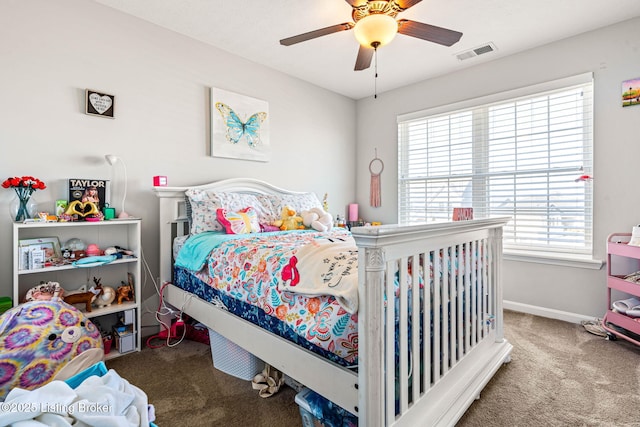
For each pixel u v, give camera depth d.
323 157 3.78
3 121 1.86
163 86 2.51
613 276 2.35
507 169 3.02
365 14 1.88
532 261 2.84
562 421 1.41
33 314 1.54
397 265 1.18
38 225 1.77
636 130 2.35
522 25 2.44
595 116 2.51
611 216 2.47
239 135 2.94
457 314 1.55
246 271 1.59
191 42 2.65
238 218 2.29
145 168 2.42
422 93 3.55
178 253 2.26
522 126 2.93
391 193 3.87
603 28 2.47
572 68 2.60
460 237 1.53
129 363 1.97
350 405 1.07
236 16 2.35
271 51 2.87
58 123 2.04
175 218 2.46
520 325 2.55
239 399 1.58
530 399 1.56
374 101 4.00
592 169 2.54
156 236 2.49
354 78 3.48
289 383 1.65
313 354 1.21
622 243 2.28
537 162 2.85
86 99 2.14
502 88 2.98
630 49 2.37
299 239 1.98
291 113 3.42
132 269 2.31
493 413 1.46
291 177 3.44
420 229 1.11
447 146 3.42
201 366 1.93
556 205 2.76
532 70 2.80
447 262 1.43
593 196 2.54
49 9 2.01
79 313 1.73
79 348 1.62
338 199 3.97
